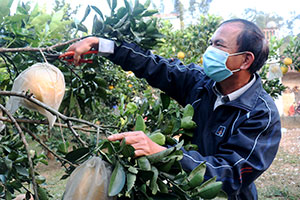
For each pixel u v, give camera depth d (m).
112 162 1.12
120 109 1.56
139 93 4.78
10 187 1.40
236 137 1.37
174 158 1.16
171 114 1.55
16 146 1.43
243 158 1.32
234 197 1.45
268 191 4.59
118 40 1.69
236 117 1.49
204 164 1.20
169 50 4.57
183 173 1.18
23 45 1.54
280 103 13.34
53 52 1.59
